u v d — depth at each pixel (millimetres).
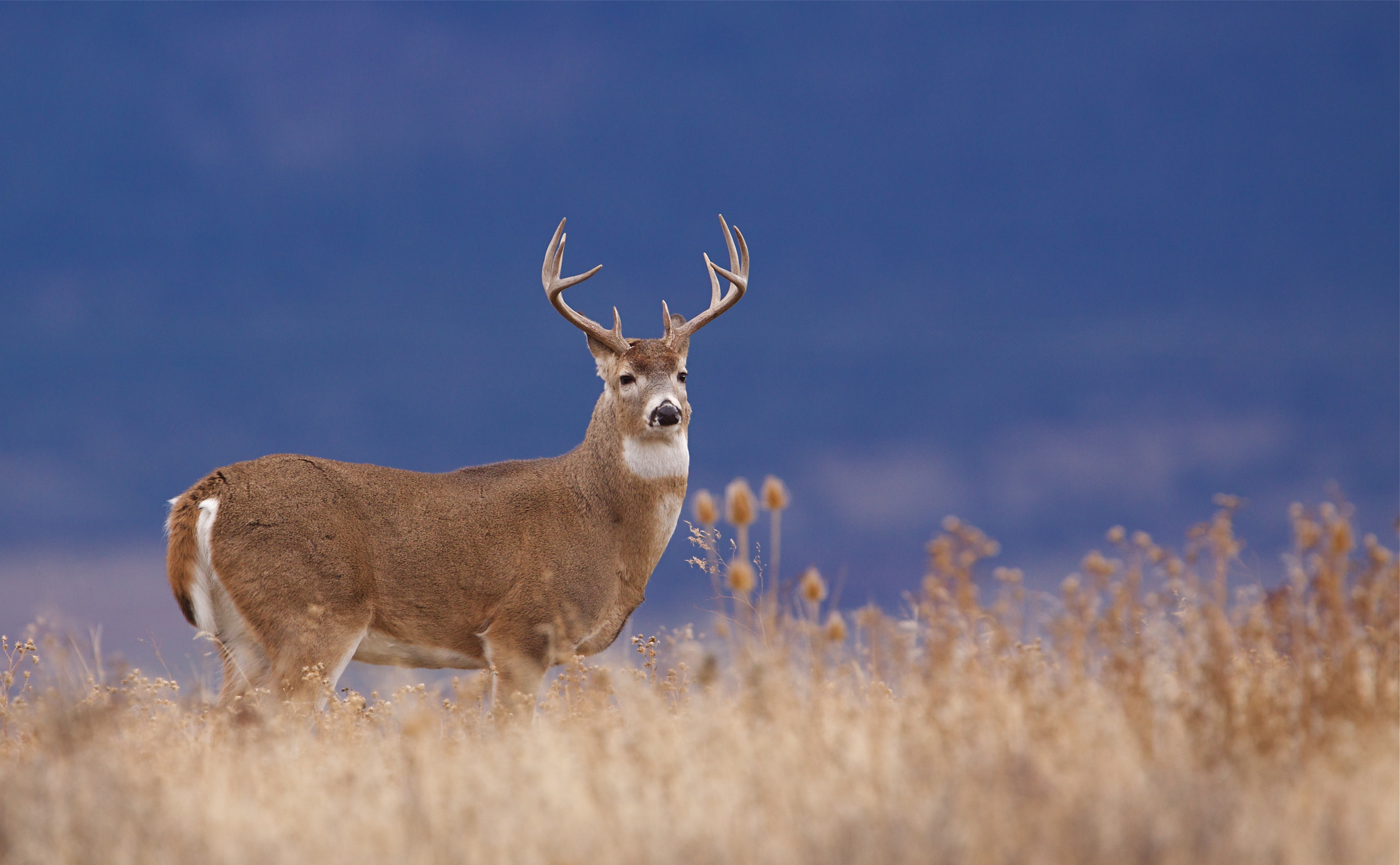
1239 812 13711
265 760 19094
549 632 30391
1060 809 13414
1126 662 18172
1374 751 16266
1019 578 20172
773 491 19781
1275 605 19281
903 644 19719
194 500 28594
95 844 14211
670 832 13664
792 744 16562
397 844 14008
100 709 20438
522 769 16969
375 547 29484
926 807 13664
